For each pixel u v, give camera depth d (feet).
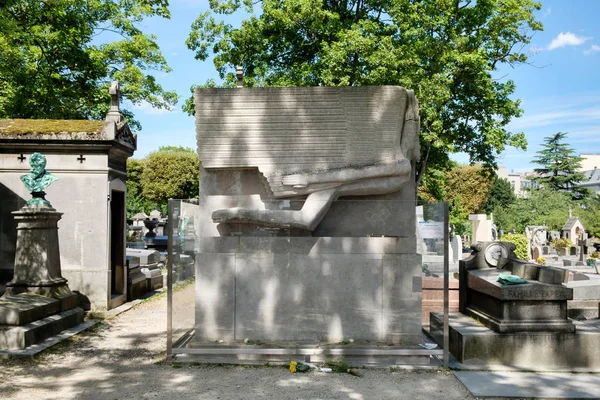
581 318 24.49
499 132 55.93
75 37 57.88
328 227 22.40
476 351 20.33
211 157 22.24
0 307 22.52
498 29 55.98
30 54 51.29
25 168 31.96
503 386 17.75
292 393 16.90
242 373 19.12
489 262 25.20
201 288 21.26
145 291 40.65
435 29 54.44
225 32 59.31
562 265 66.23
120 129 33.35
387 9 55.42
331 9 60.18
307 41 57.98
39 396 16.47
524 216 130.93
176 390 17.15
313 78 54.80
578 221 108.06
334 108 22.22
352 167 21.75
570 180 185.98
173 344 20.86
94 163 32.22
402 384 17.99
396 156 22.06
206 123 22.31
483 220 78.48
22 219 27.02
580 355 20.39
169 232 20.25
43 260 27.02
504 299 20.61
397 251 20.88
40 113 56.70
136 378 18.49
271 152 22.15
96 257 32.14
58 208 32.14
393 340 20.74
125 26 61.77
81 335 25.62
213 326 21.17
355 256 20.89
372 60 49.26
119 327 27.73
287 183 21.33
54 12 54.49
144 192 122.93
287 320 20.93
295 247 20.99
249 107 22.26
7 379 18.29
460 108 56.80
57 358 21.24
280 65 58.95
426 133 52.49
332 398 16.48
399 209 22.06
